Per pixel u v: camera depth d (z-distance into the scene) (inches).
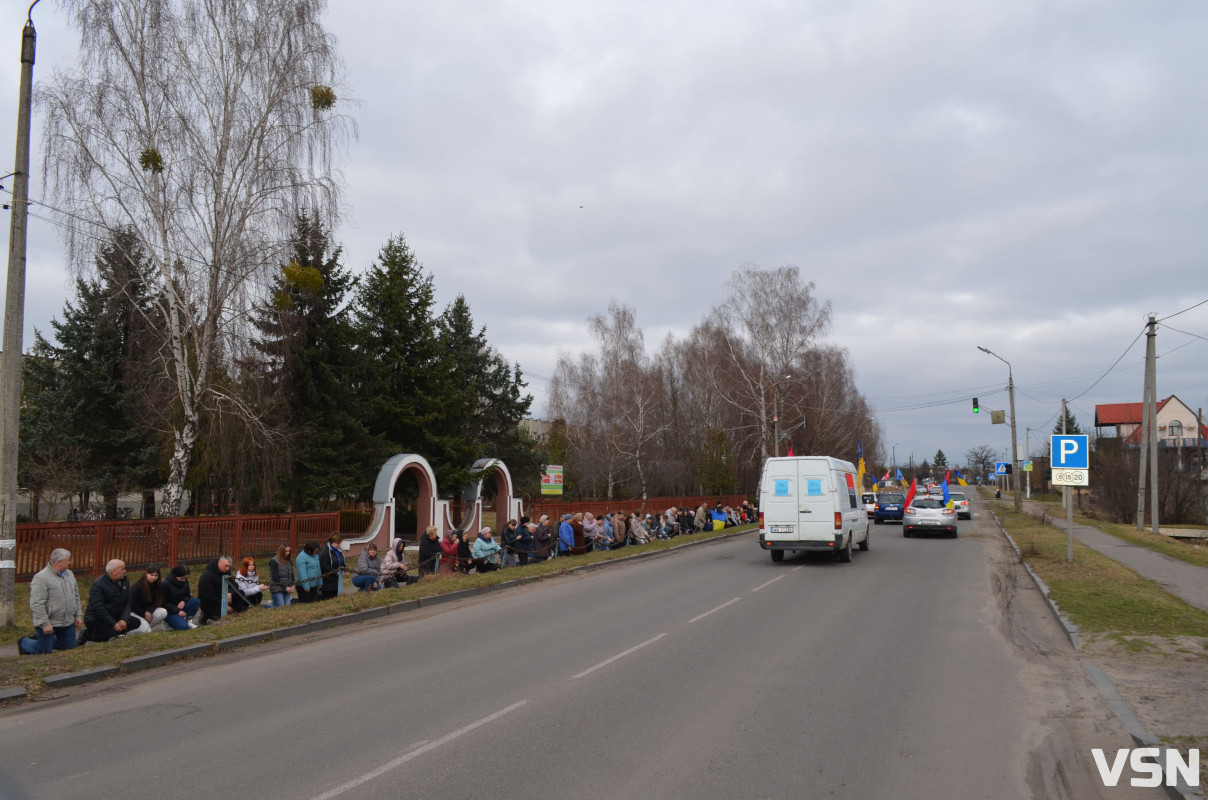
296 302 1068.5
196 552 713.6
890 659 360.8
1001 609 517.7
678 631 432.1
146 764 223.1
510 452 1921.8
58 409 1189.7
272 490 1021.8
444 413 1285.7
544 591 619.8
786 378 1891.0
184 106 819.4
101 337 1165.7
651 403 2001.7
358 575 607.2
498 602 561.6
